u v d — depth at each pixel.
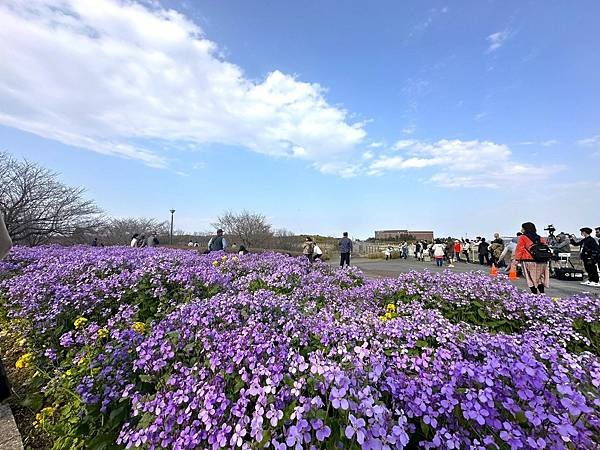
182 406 1.91
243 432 1.58
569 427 1.46
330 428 1.57
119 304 4.49
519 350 2.17
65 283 5.27
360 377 1.90
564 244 13.70
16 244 18.34
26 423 2.86
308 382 1.82
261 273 6.52
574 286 11.09
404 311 4.03
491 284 4.91
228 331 2.71
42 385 3.19
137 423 2.09
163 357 2.34
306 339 2.76
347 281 6.43
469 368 1.82
